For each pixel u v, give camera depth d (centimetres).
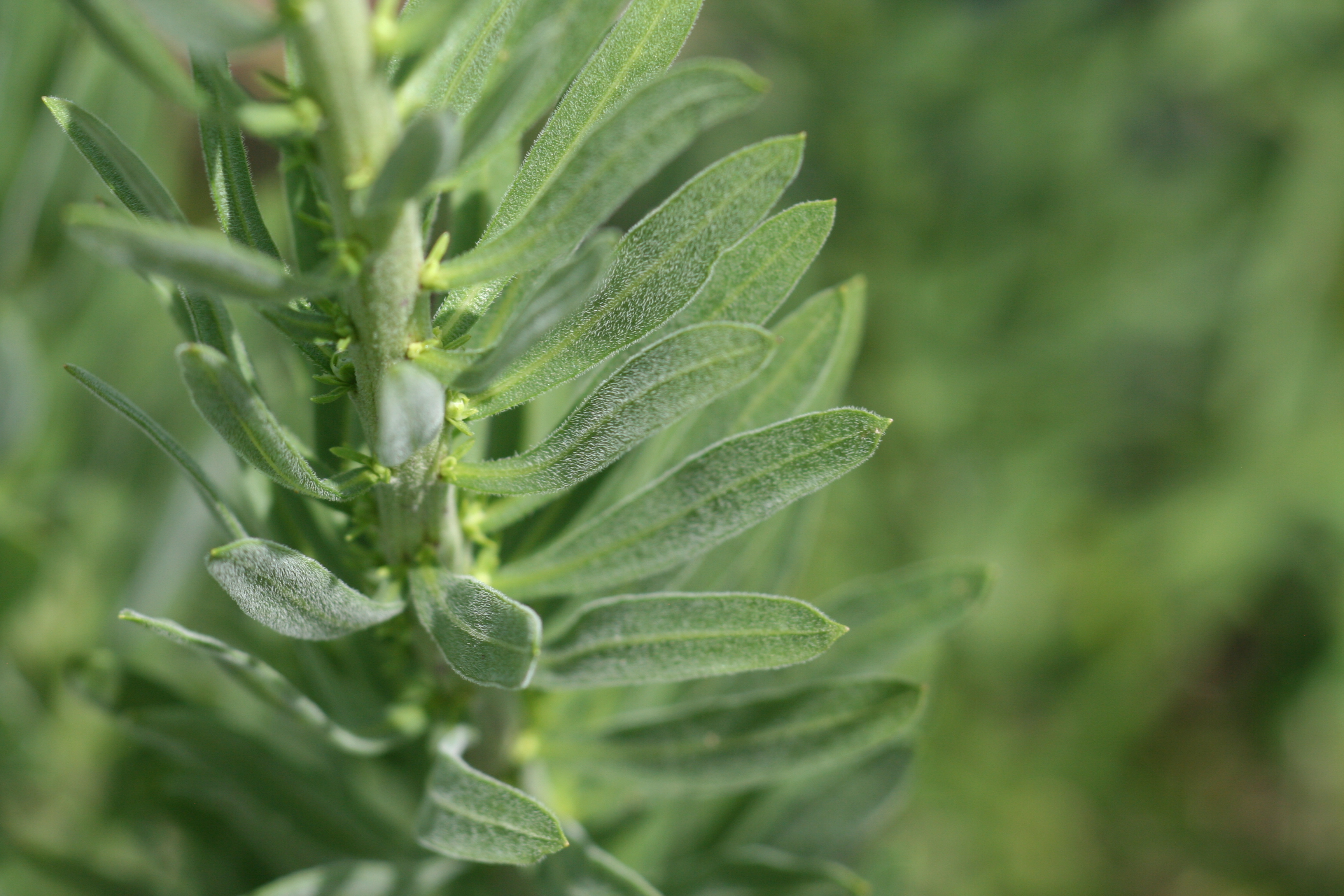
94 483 37
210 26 22
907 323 57
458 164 23
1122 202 59
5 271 35
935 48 56
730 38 59
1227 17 59
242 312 33
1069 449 62
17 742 33
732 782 28
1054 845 59
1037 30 56
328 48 22
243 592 24
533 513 27
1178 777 71
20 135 33
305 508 26
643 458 27
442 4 23
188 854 33
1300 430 66
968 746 58
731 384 24
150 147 35
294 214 25
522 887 29
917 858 36
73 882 32
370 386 24
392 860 29
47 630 36
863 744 27
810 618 25
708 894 29
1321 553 68
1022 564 62
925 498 60
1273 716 72
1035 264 58
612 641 26
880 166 56
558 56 23
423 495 25
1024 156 57
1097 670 62
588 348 25
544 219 23
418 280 24
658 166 23
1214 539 65
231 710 34
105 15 22
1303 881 66
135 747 33
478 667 24
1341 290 64
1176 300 65
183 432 36
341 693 27
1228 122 64
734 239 24
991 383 59
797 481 25
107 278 36
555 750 28
